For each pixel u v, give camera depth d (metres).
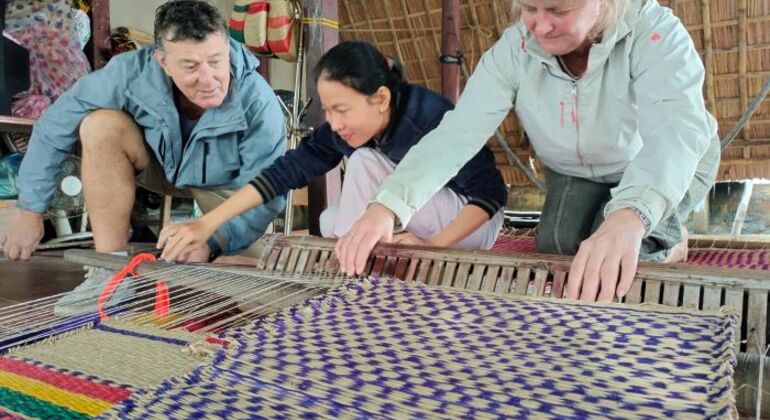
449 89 3.60
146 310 1.31
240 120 2.21
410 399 0.73
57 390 0.86
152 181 2.59
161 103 2.19
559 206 1.98
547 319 1.00
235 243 2.19
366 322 1.01
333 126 1.89
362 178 2.06
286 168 2.04
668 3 4.31
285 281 1.40
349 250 1.41
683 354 0.83
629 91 1.58
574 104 1.68
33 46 3.81
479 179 1.88
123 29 4.51
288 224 2.97
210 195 2.51
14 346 1.05
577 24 1.31
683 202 1.83
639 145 1.76
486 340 0.92
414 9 4.96
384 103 1.87
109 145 2.16
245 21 2.98
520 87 1.74
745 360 0.90
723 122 4.70
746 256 2.63
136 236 3.80
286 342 0.92
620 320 0.97
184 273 1.48
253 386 0.78
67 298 1.35
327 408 0.72
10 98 3.64
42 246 3.67
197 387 0.78
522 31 1.60
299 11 2.99
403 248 1.37
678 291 1.07
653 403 0.69
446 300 1.12
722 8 4.18
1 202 3.37
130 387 0.87
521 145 5.25
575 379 0.77
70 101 2.15
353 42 1.85
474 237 2.06
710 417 0.65
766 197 4.89
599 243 1.12
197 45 1.94
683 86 1.39
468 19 4.84
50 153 2.19
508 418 0.68
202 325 1.21
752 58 4.32
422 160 1.56
